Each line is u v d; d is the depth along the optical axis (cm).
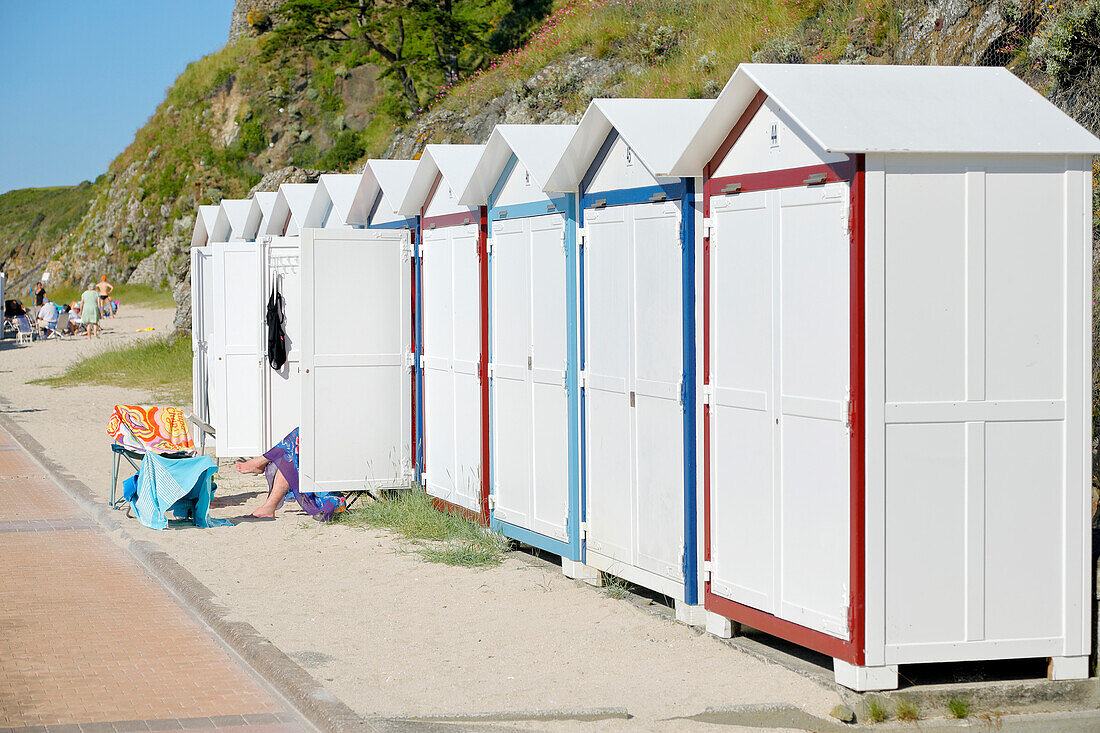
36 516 1071
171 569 827
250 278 1303
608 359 737
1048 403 541
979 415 533
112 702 563
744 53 1759
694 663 600
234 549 900
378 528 980
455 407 967
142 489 997
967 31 1202
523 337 845
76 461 1369
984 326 532
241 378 1305
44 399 2038
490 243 894
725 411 616
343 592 765
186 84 6100
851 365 521
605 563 751
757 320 587
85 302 3512
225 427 1305
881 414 521
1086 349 546
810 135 527
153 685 592
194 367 1413
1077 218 542
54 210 8588
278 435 1197
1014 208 534
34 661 632
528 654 624
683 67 1902
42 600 768
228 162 5541
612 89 2072
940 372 528
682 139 681
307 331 1031
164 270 5309
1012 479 539
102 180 7925
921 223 523
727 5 2038
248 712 551
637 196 695
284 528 984
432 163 970
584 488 777
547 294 806
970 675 561
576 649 631
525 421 845
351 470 1045
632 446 713
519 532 859
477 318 917
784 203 563
